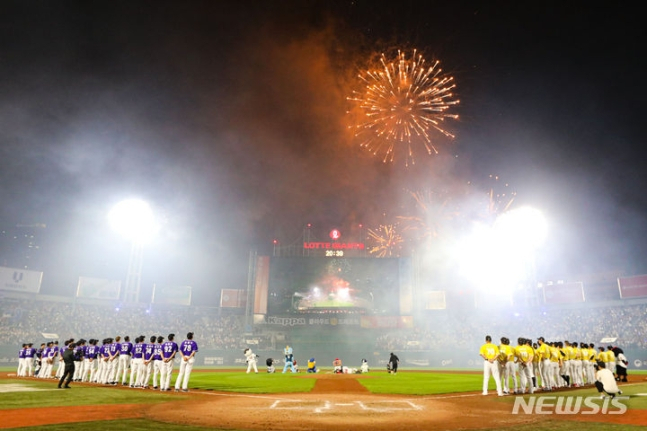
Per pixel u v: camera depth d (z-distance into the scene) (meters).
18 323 49.62
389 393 19.86
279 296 58.25
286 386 23.14
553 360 20.50
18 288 52.19
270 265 59.22
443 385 24.06
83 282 57.09
